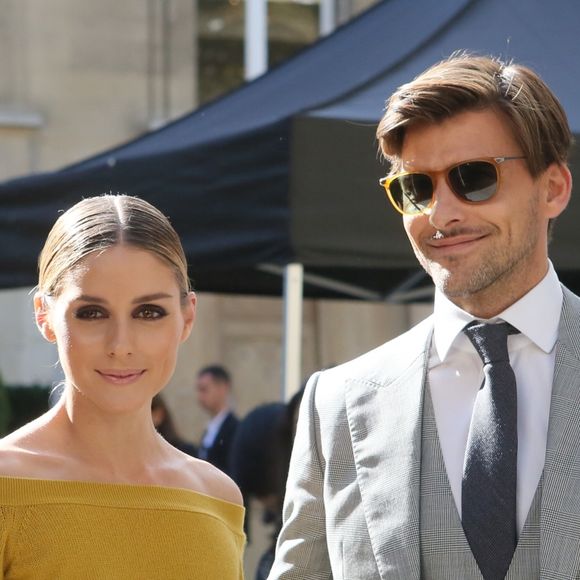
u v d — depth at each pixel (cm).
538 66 549
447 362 298
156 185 530
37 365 1090
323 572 306
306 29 1181
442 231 288
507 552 272
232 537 296
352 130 498
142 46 1125
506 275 288
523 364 290
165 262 279
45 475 270
